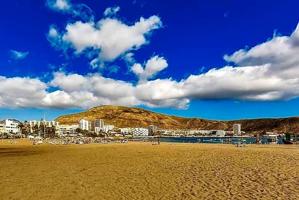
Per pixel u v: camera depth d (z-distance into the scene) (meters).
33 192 18.02
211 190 16.75
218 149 54.19
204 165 27.59
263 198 14.41
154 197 15.81
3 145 106.00
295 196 14.57
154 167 27.91
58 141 133.38
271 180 18.72
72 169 28.48
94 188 18.77
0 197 16.95
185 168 26.20
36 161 37.75
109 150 58.59
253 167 24.80
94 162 34.66
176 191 16.98
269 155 36.09
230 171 23.12
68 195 17.02
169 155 41.06
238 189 16.62
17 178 23.42
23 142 138.12
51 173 26.02
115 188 18.55
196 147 65.56
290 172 21.56
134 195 16.48
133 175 23.53
